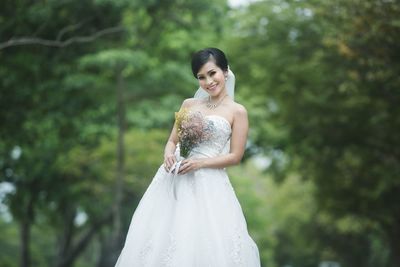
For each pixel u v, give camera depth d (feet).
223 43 68.13
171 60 63.93
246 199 94.99
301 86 67.21
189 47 62.39
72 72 54.80
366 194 73.67
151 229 16.69
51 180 73.05
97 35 44.19
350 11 41.19
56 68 51.65
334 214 82.43
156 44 60.90
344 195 77.66
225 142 17.21
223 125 16.97
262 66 68.03
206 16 55.83
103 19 49.90
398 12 38.86
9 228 129.70
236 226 16.61
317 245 126.31
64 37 49.03
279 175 87.20
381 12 39.27
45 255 134.00
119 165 61.31
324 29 54.90
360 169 72.08
